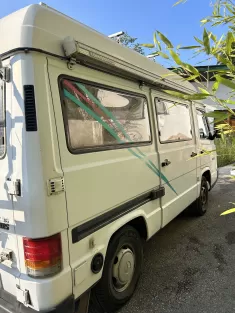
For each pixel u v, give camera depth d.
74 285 1.99
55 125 1.92
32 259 1.82
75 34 2.12
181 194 3.97
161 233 4.45
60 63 2.01
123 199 2.59
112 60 2.43
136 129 2.94
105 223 2.34
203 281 3.03
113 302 2.51
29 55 1.81
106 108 2.49
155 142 3.28
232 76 1.31
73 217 2.00
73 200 2.00
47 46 1.89
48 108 1.88
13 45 1.83
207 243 4.03
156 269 3.31
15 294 1.94
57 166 1.90
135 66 2.81
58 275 1.87
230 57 1.34
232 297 2.74
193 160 4.50
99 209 2.27
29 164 1.78
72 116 2.09
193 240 4.15
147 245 4.01
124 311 2.59
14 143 1.85
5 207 1.93
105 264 2.39
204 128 5.34
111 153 2.47
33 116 1.79
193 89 4.47
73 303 1.97
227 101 1.29
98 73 2.42
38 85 1.82
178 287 2.94
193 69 1.31
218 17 1.41
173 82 3.74
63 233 1.92
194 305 2.64
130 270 2.75
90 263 2.15
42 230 1.79
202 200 5.16
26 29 1.80
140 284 3.01
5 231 1.97
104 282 2.38
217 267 3.33
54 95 1.94
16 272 1.92
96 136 2.34
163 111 3.57
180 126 4.11
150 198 3.09
